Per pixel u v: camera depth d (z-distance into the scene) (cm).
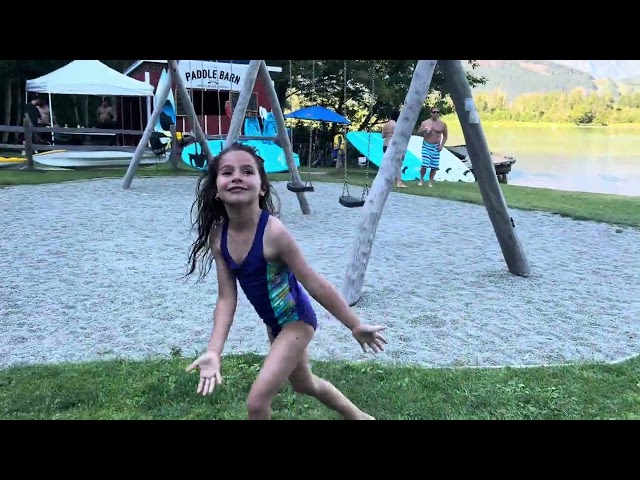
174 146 1595
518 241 627
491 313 511
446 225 933
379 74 2041
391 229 893
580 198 1351
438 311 512
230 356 397
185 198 1109
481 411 326
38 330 456
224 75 1814
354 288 520
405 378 364
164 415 318
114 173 1483
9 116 2102
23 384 352
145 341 436
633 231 928
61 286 566
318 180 1536
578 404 336
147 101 1912
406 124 514
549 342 447
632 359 407
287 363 248
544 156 3159
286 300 250
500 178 1952
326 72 2056
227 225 253
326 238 810
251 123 1925
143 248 718
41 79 1580
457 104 577
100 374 366
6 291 549
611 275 650
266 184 252
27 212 934
